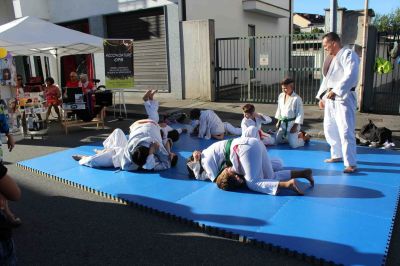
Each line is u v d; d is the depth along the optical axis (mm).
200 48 12586
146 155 5887
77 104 9656
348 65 5320
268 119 7215
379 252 3396
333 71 5594
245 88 15430
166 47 13234
